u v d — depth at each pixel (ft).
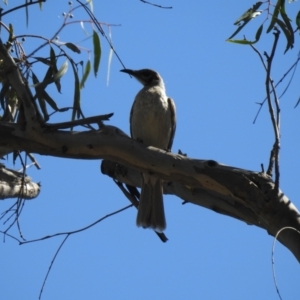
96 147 27.84
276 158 26.00
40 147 28.12
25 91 27.78
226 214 29.91
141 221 35.27
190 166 27.32
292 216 25.99
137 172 35.42
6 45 30.78
